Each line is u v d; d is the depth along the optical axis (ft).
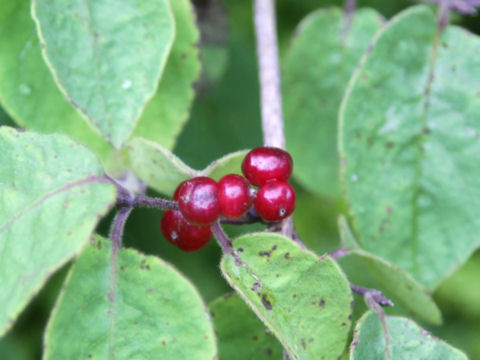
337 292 0.30
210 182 0.30
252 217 0.34
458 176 0.45
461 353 0.33
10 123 0.50
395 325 0.34
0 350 0.59
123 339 0.28
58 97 0.40
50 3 0.34
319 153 0.56
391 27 0.44
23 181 0.29
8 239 0.27
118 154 0.36
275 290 0.30
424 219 0.45
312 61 0.55
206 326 0.28
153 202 0.30
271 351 0.37
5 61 0.40
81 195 0.28
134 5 0.35
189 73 0.42
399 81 0.45
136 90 0.34
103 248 0.29
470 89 0.46
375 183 0.44
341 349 0.30
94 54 0.34
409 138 0.45
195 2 0.55
